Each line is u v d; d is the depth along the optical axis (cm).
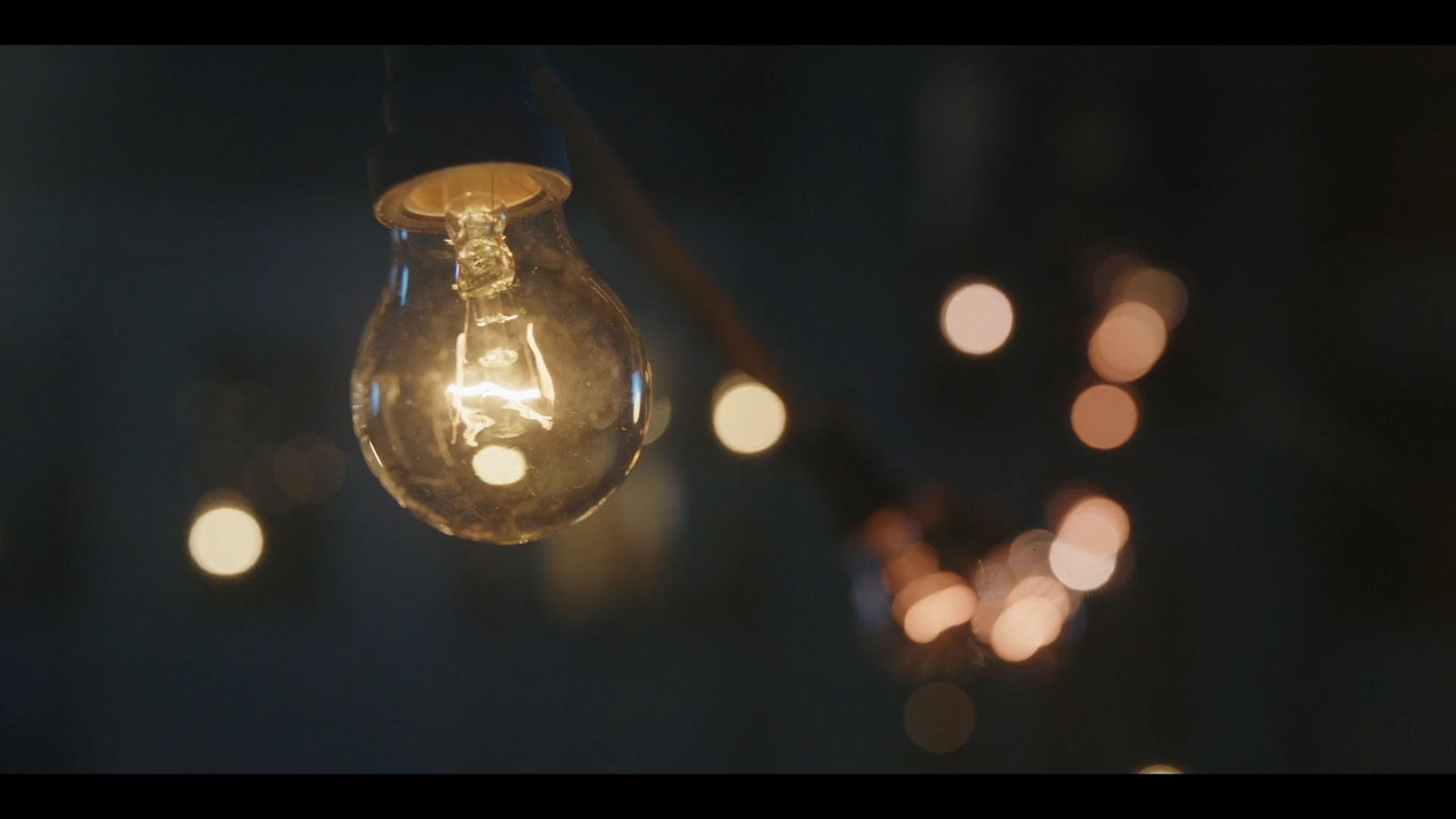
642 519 766
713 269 786
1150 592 509
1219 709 539
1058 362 439
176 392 797
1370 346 680
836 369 756
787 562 754
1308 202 697
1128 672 422
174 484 790
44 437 786
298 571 782
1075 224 597
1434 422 641
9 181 787
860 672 699
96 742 669
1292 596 576
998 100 734
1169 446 509
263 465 794
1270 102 704
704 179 796
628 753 641
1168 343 357
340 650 759
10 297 788
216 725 686
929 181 753
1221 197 702
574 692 708
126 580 775
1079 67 721
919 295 740
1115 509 356
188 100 800
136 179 798
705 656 736
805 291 779
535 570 777
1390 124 696
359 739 664
